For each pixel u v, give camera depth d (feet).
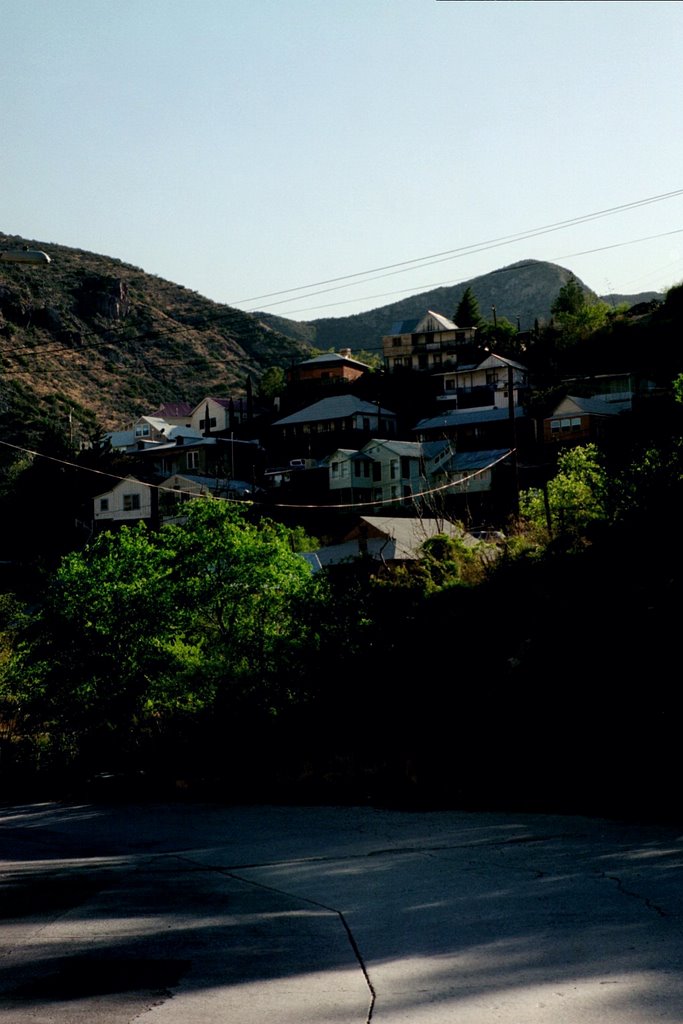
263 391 386.32
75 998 18.71
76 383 443.32
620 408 234.58
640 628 47.83
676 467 50.57
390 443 241.14
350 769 57.26
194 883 32.48
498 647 58.39
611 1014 16.05
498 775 50.70
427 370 343.67
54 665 72.02
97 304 528.63
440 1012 16.76
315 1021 16.63
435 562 67.62
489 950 20.81
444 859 33.50
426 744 58.03
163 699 70.69
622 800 43.70
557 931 21.95
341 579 67.77
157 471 279.28
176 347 547.08
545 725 50.83
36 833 48.70
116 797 62.54
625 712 47.55
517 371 298.97
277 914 26.43
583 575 51.31
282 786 57.41
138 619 71.51
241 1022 16.78
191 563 72.95
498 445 245.86
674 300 306.96
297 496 241.55
